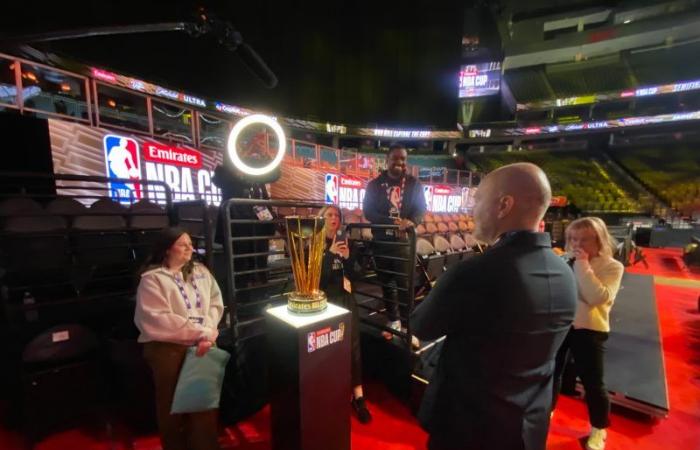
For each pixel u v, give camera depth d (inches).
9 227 97.4
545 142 761.6
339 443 61.2
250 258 108.4
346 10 381.1
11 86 232.8
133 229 99.8
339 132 533.6
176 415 64.6
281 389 58.4
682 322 160.2
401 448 77.2
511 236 35.0
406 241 107.5
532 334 32.7
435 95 451.5
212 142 376.8
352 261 93.2
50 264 91.7
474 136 732.0
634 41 613.0
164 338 63.1
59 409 78.3
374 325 103.3
